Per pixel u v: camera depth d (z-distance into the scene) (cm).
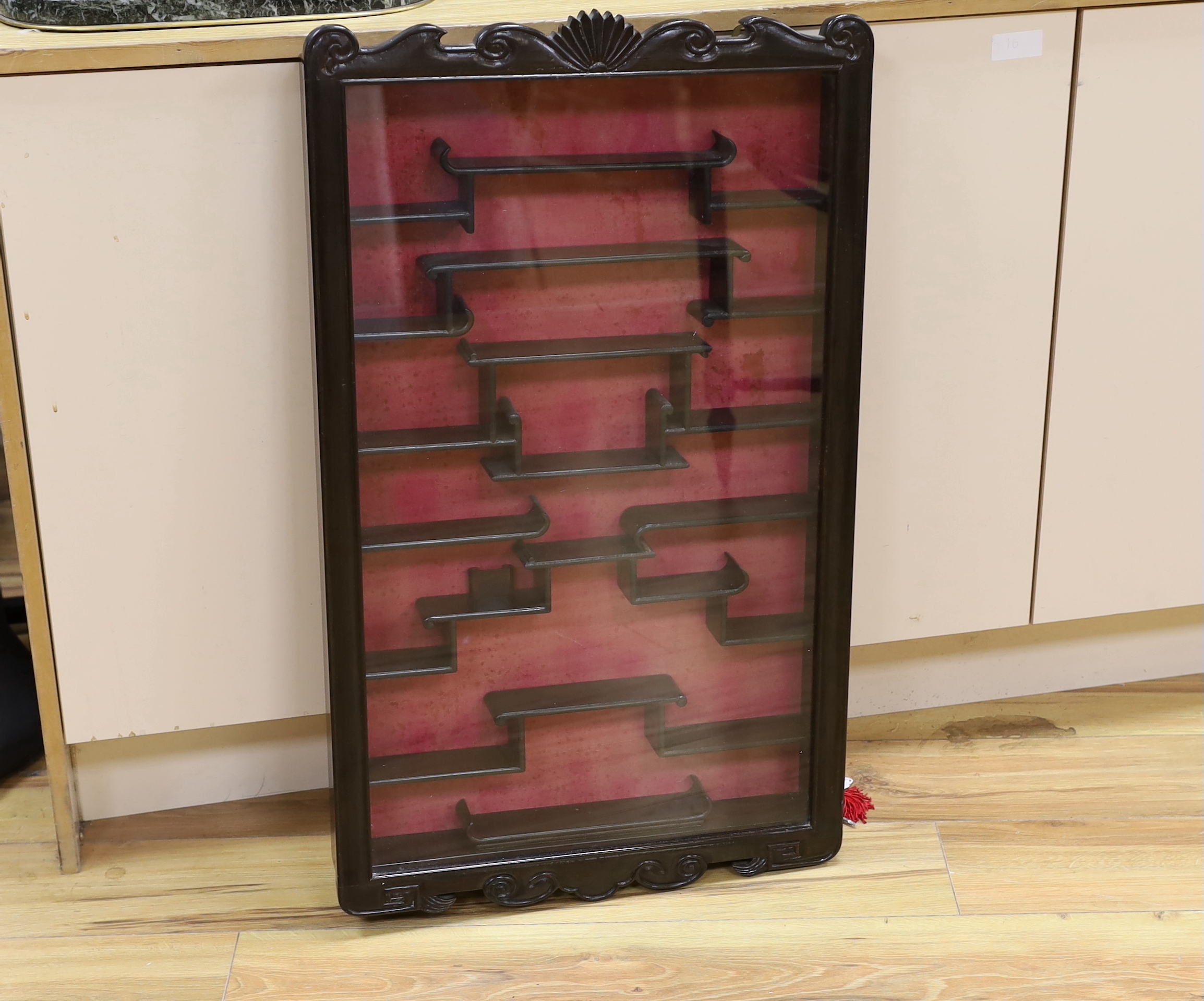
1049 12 127
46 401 121
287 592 135
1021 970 122
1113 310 141
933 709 162
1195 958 123
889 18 124
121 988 121
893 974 122
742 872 135
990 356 140
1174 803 145
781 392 131
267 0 117
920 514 146
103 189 116
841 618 132
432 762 133
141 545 129
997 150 131
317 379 116
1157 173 136
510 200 119
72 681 131
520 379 126
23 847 139
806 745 137
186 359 123
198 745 143
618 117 119
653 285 125
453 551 128
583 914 131
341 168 111
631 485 131
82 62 111
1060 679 165
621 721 137
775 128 122
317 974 123
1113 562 153
